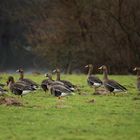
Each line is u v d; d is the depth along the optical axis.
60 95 31.36
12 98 30.98
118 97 33.03
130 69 65.50
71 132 21.97
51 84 32.62
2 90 31.78
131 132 21.94
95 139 20.61
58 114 26.27
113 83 33.78
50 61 67.88
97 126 23.16
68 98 32.47
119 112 26.98
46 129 22.59
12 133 21.94
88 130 22.30
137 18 65.50
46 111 27.19
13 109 27.77
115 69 66.00
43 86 35.31
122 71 65.75
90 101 30.83
